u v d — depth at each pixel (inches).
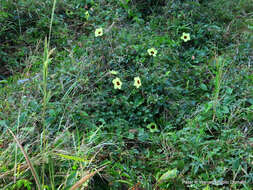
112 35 82.5
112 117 61.9
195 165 51.2
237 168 49.7
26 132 53.9
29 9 89.2
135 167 53.0
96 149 53.9
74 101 63.1
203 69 73.6
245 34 88.0
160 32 88.0
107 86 67.5
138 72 70.6
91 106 63.0
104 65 71.9
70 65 73.0
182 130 58.3
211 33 86.0
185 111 63.8
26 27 88.7
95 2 101.2
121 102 63.2
